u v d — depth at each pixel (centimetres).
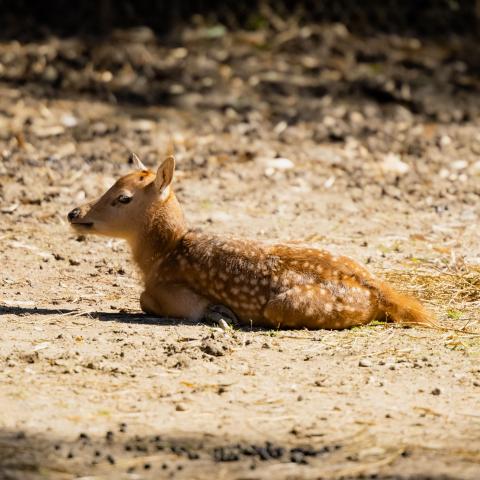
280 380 969
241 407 901
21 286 1315
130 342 1064
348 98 2528
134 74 2572
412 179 1958
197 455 793
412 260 1441
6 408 888
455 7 3042
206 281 1152
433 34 3000
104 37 2788
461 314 1205
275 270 1129
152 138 2148
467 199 1842
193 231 1199
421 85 2642
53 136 2131
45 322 1146
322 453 805
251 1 2961
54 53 2652
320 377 979
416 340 1096
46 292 1293
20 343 1059
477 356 1052
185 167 1961
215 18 2941
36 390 932
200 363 1009
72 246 1502
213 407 900
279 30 2911
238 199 1788
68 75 2523
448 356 1048
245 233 1590
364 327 1134
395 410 901
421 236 1590
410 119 2403
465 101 2558
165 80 2562
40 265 1408
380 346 1073
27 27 2823
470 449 819
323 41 2862
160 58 2688
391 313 1144
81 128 2192
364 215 1730
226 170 1952
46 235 1548
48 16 2897
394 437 841
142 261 1201
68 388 938
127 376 972
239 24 2933
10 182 1811
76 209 1213
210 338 1072
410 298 1182
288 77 2636
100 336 1088
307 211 1741
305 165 2019
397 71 2727
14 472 757
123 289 1325
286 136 2203
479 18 3012
